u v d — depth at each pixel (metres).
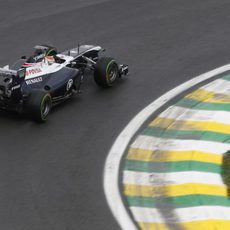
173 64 54.62
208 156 38.19
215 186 34.75
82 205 34.38
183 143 40.09
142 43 59.91
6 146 41.66
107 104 47.47
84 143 41.69
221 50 56.97
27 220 33.31
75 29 64.69
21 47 61.25
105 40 61.41
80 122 44.78
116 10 69.00
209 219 31.78
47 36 63.50
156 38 60.84
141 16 66.75
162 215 32.56
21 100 45.53
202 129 41.81
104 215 33.22
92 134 42.84
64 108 47.12
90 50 53.56
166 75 52.34
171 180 35.84
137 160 38.62
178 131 41.91
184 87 49.53
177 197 34.06
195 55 56.25
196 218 31.98
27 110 44.12
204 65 53.88
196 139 40.47
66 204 34.59
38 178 37.59
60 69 48.88
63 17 68.06
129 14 67.56
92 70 54.16
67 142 41.97
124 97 48.53
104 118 45.16
